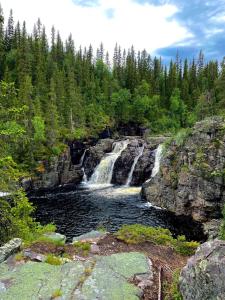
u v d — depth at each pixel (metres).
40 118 51.66
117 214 35.03
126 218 33.69
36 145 49.97
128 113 85.00
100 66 106.62
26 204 18.45
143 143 56.31
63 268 10.51
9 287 9.20
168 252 13.99
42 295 8.77
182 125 91.31
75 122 64.25
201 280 7.57
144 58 115.25
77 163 59.62
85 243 14.30
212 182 32.03
